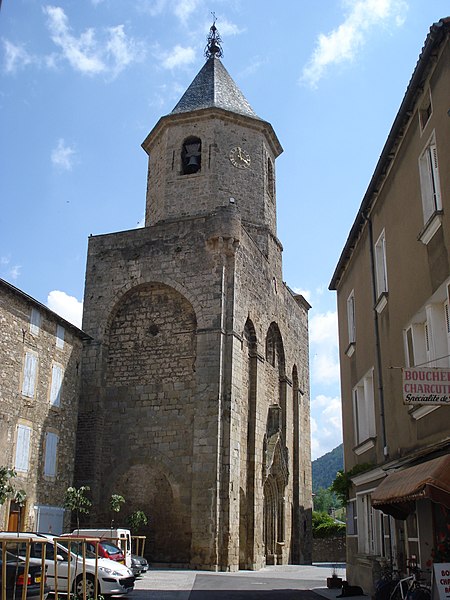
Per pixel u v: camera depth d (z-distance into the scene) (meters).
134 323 31.05
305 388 41.12
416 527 13.30
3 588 11.55
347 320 22.08
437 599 9.86
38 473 23.59
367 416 18.70
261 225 34.28
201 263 30.11
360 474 17.83
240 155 34.34
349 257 21.70
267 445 32.38
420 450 12.90
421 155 13.74
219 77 37.34
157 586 19.48
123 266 31.61
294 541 35.97
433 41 12.34
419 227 13.80
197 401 27.94
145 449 28.80
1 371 21.95
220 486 26.72
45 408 24.44
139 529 27.53
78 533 21.94
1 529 21.06
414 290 14.03
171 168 33.91
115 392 30.23
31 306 24.06
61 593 15.79
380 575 14.52
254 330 32.09
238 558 26.92
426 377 11.21
